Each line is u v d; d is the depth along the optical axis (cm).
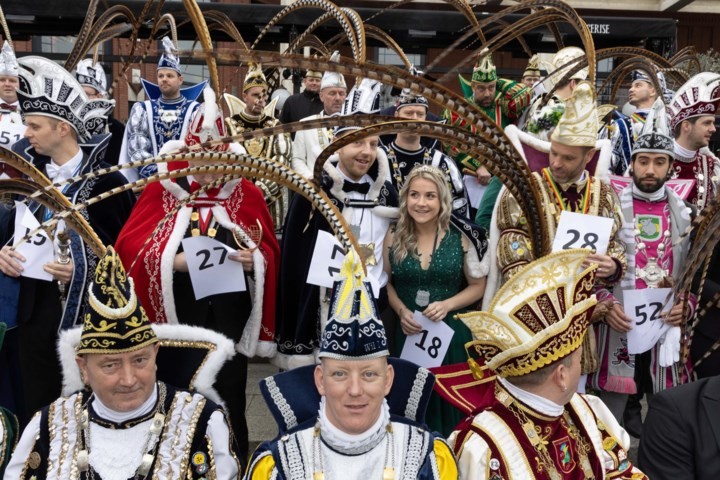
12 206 400
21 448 261
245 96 607
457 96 205
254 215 406
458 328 376
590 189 377
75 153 393
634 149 392
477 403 266
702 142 485
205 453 261
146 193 404
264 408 532
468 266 377
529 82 639
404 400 251
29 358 384
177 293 397
